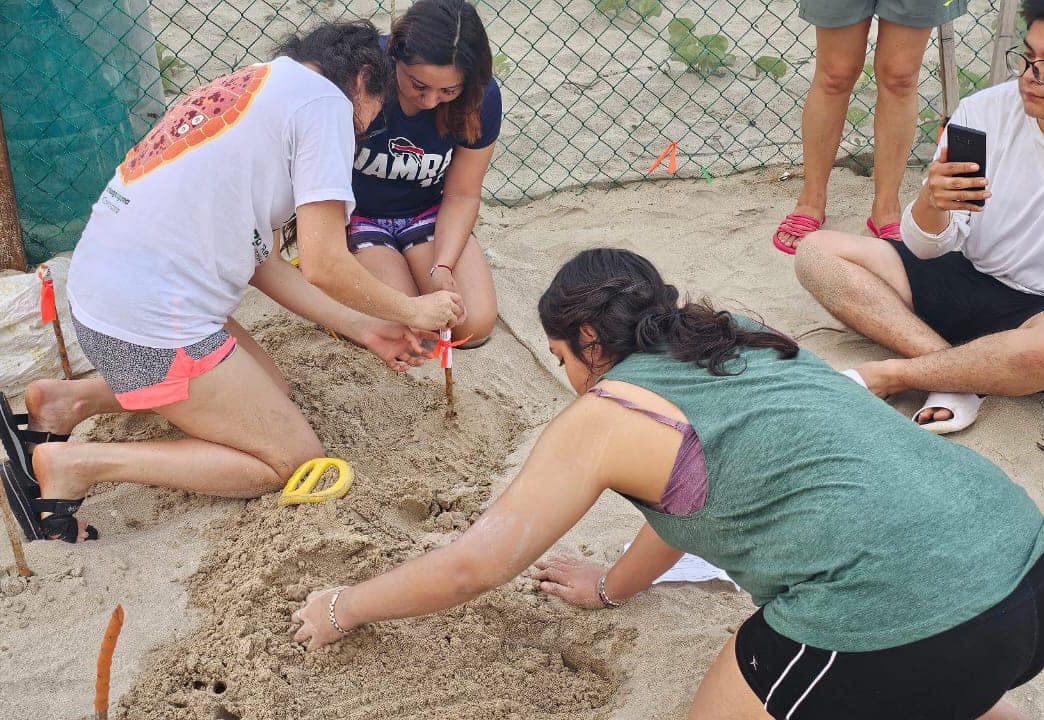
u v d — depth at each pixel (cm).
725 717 206
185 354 280
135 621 271
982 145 309
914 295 362
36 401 312
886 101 412
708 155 513
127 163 285
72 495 290
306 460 307
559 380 374
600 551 298
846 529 186
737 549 199
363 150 363
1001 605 184
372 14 584
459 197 384
